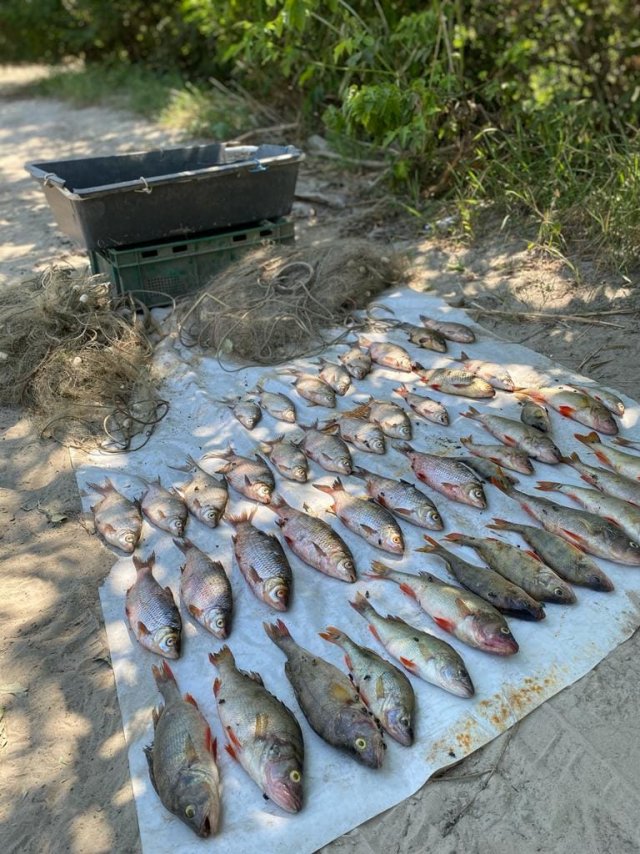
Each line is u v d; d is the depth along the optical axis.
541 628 0.97
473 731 0.86
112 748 0.89
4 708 0.95
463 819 0.80
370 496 1.21
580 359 1.53
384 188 2.46
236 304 1.69
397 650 0.94
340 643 0.96
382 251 1.95
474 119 2.40
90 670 0.99
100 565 1.15
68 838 0.81
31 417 1.51
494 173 2.16
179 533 1.18
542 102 2.48
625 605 0.99
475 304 1.77
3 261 2.18
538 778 0.83
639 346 1.52
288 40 2.69
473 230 2.06
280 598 1.02
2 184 2.96
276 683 0.94
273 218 1.97
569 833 0.78
